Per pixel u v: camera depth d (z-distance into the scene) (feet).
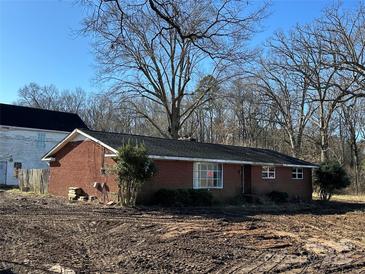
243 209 75.05
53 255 32.35
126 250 34.68
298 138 167.02
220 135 186.70
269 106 169.89
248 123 193.06
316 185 109.09
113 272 27.55
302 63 162.61
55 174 90.63
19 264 29.22
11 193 94.94
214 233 44.96
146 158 69.21
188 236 42.55
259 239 42.01
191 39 49.06
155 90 130.52
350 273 29.27
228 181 90.38
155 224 50.42
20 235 40.86
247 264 30.99
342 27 104.78
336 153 185.16
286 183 102.83
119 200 71.26
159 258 31.91
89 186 80.07
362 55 107.24
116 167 69.41
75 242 37.93
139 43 115.85
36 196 86.89
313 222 58.08
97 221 51.60
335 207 88.63
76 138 85.05
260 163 94.43
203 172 84.84
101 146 77.87
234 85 135.85
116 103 128.57
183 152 82.64
